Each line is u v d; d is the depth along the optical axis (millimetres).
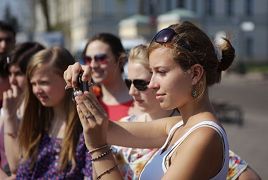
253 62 64438
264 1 65375
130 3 56531
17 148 3768
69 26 59156
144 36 28578
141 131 2844
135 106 4027
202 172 2221
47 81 3572
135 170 3369
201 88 2395
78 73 2447
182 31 2377
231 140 11797
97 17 56094
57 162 3504
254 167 8820
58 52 3686
